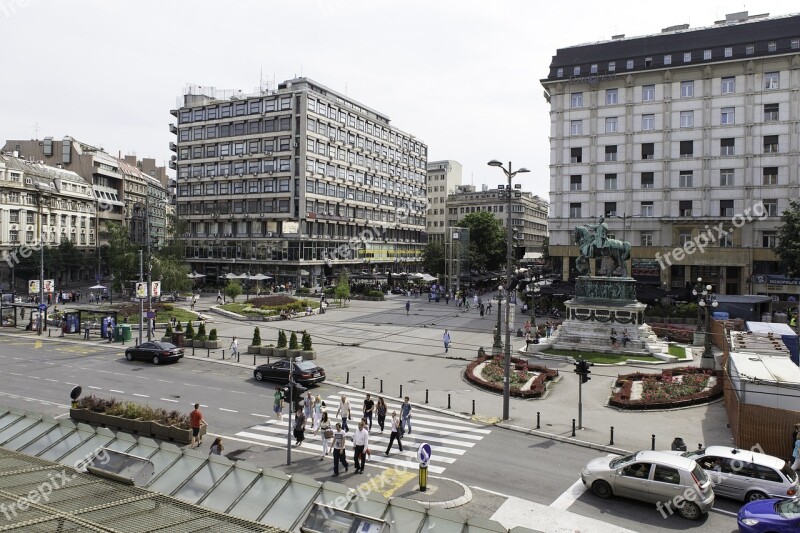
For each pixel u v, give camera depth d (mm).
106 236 110312
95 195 107375
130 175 121125
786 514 14031
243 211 94062
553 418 25391
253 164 93375
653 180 67500
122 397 28125
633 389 29922
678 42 66812
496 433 23391
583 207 70562
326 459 20234
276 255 91000
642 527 15180
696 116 65562
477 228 112312
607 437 22766
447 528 10438
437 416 25812
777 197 62375
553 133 72000
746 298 53031
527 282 71000
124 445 14883
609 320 41406
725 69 64250
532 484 18062
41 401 27094
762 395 20578
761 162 62938
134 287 68750
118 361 37125
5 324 52500
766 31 63000
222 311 60750
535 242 180250
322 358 38750
